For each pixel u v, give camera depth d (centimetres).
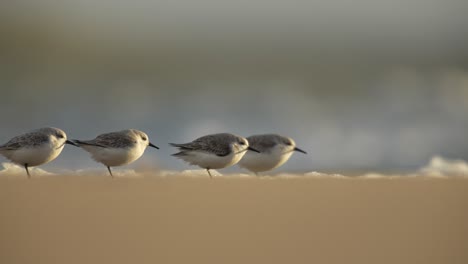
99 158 1396
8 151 1331
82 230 897
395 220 1004
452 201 1145
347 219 1001
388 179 1385
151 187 1220
